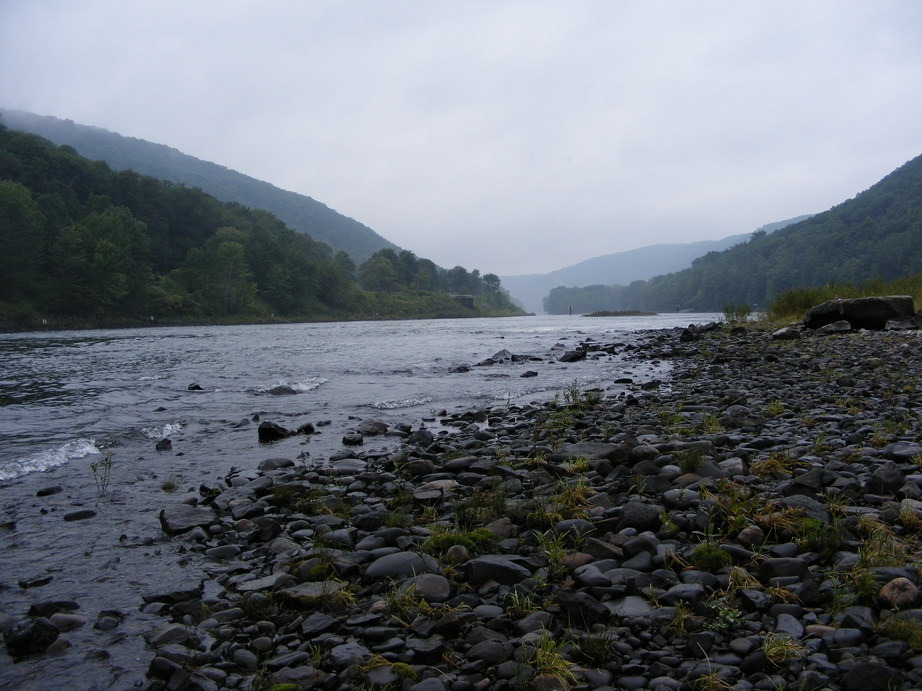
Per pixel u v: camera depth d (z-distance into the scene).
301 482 6.16
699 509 4.32
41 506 5.53
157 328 83.31
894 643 2.64
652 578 3.46
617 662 2.72
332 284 159.25
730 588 3.31
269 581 3.75
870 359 12.87
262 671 2.77
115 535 4.77
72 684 2.75
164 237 149.38
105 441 8.30
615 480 5.47
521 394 12.62
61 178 137.00
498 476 5.92
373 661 2.80
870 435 6.68
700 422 8.15
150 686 2.72
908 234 149.25
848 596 3.07
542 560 3.86
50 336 49.62
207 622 3.31
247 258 140.25
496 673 2.69
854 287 28.28
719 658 2.70
